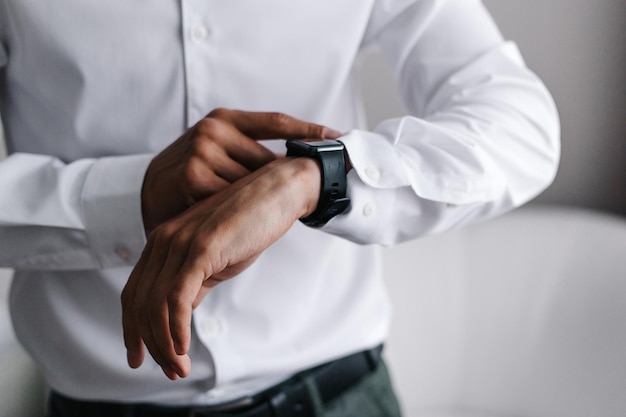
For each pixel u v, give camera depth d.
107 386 0.77
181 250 0.51
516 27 1.61
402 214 0.65
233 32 0.72
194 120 0.74
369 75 1.65
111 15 0.69
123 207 0.65
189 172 0.60
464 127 0.68
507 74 0.75
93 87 0.71
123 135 0.74
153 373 0.76
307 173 0.56
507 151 0.69
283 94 0.76
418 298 1.45
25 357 1.30
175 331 0.49
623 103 1.62
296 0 0.73
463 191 0.64
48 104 0.73
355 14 0.75
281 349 0.79
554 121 0.74
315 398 0.81
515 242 1.42
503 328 1.41
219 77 0.73
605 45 1.59
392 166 0.61
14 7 0.69
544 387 1.35
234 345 0.77
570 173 1.69
